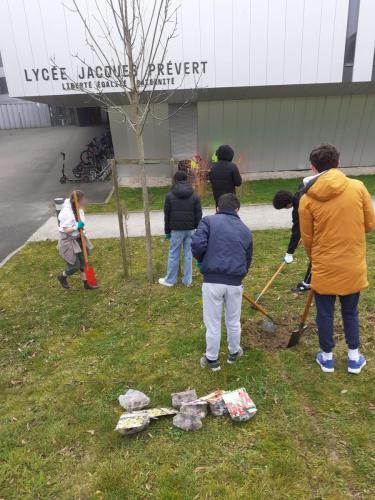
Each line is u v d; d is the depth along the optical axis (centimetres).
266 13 972
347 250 322
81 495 262
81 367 406
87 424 324
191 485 262
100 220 950
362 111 1252
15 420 337
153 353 416
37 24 955
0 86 3139
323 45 998
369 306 474
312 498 249
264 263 633
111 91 1002
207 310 358
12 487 272
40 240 828
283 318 463
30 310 540
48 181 1387
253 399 337
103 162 1435
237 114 1230
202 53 995
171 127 1206
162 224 893
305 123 1266
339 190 313
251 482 261
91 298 561
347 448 283
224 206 357
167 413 321
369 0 964
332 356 361
